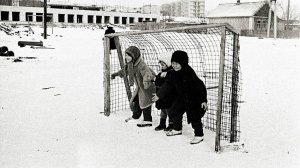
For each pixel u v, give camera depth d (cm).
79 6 8562
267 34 4806
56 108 692
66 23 7256
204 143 490
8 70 1236
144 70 571
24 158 426
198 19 10125
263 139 507
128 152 450
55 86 945
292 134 530
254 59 1805
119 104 736
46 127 559
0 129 543
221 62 455
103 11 8450
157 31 557
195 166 406
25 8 7369
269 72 1302
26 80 1035
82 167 400
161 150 460
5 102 735
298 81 1082
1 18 7412
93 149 460
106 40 645
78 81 1041
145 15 9094
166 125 584
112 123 592
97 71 1270
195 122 492
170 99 523
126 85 664
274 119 621
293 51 2372
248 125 582
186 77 489
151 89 582
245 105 737
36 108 689
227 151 459
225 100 673
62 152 448
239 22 6003
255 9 5853
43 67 1352
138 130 553
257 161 424
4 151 449
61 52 2003
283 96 836
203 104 487
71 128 556
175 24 6138
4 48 1725
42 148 462
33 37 3234
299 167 401
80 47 2403
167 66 544
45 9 3075
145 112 586
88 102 754
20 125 568
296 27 7425
